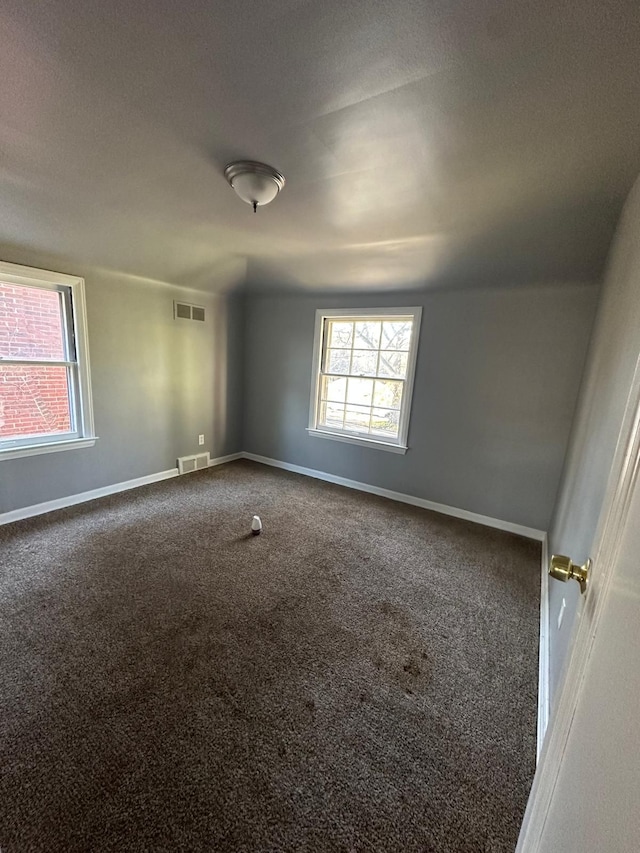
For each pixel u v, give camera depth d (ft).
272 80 3.83
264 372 15.14
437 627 6.53
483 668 5.70
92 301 10.40
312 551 8.83
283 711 4.83
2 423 9.24
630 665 1.35
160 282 12.03
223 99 4.17
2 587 6.96
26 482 9.66
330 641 6.08
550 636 5.76
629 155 4.72
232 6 3.03
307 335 13.80
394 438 12.49
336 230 8.08
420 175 5.61
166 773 4.06
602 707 1.59
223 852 3.45
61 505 10.41
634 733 1.20
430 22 3.07
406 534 9.95
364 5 2.96
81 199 6.96
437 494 11.68
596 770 1.50
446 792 4.02
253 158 5.34
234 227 8.23
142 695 4.94
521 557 9.04
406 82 3.77
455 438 11.16
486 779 4.16
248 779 4.05
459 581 7.92
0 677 5.09
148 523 9.77
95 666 5.34
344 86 3.86
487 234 7.68
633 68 3.37
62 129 4.82
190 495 11.83
